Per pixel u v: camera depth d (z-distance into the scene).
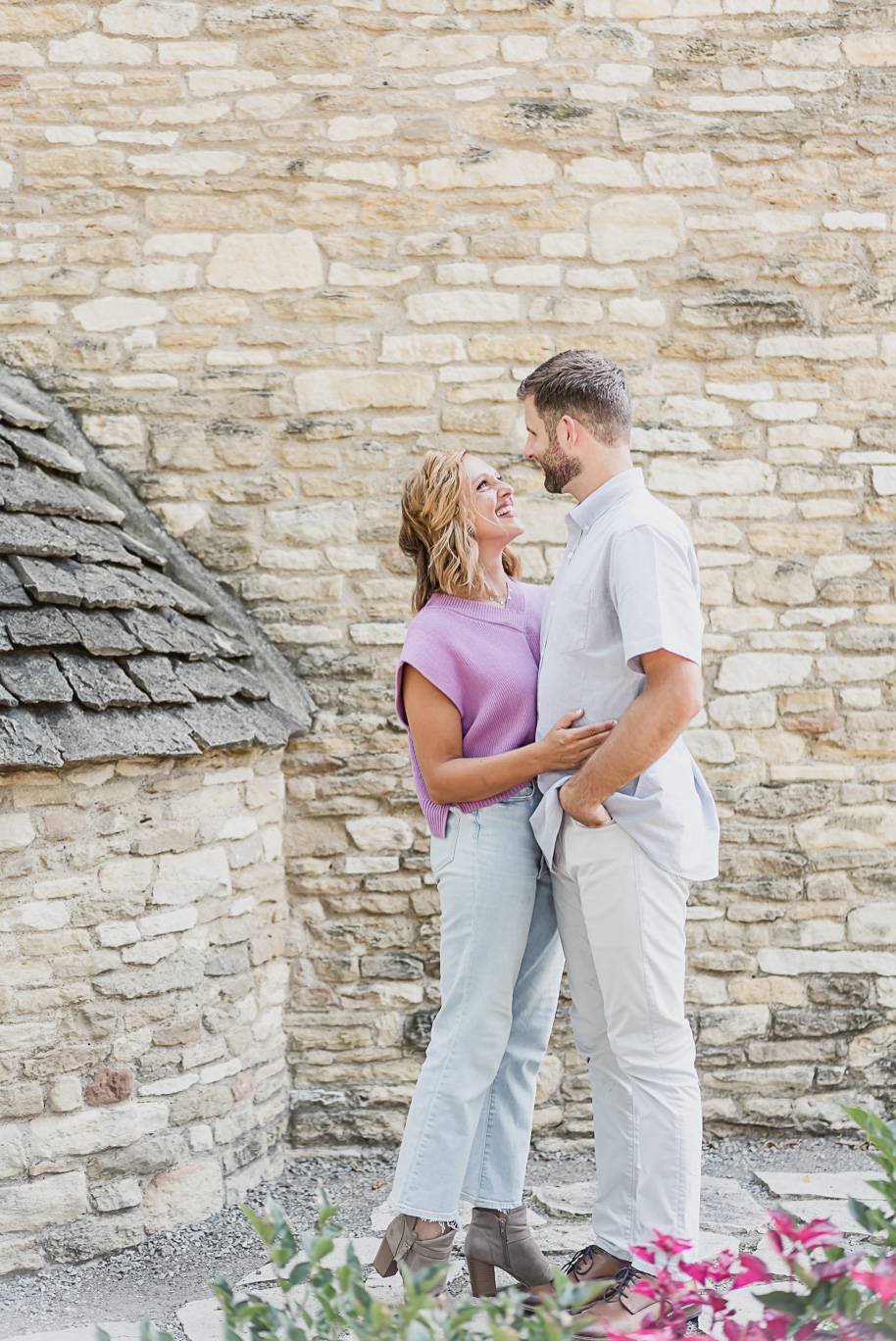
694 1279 1.41
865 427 3.76
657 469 3.72
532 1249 2.33
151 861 3.03
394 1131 3.56
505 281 3.69
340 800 3.61
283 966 3.57
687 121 3.73
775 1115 3.63
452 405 3.68
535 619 2.43
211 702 3.21
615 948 2.11
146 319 3.65
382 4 3.68
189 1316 2.43
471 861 2.22
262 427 3.66
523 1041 2.40
